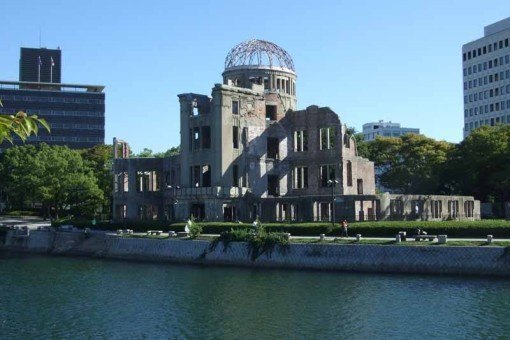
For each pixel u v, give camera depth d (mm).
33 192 129750
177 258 77562
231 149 100062
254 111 103938
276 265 69000
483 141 113812
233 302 50344
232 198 98750
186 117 103812
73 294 56312
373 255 63469
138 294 55438
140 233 91625
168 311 48031
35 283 63188
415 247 61531
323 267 65875
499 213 117562
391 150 135000
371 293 51781
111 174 143125
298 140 109750
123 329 43031
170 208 113625
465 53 195750
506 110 180000
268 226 78688
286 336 39750
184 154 103688
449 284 54469
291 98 114188
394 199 90062
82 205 133500
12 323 45281
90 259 86312
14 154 146125
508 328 39906
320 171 103000
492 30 192500
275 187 106438
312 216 91562
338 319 43531
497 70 183625
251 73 112125
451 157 121250
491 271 57500
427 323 41562
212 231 83500
